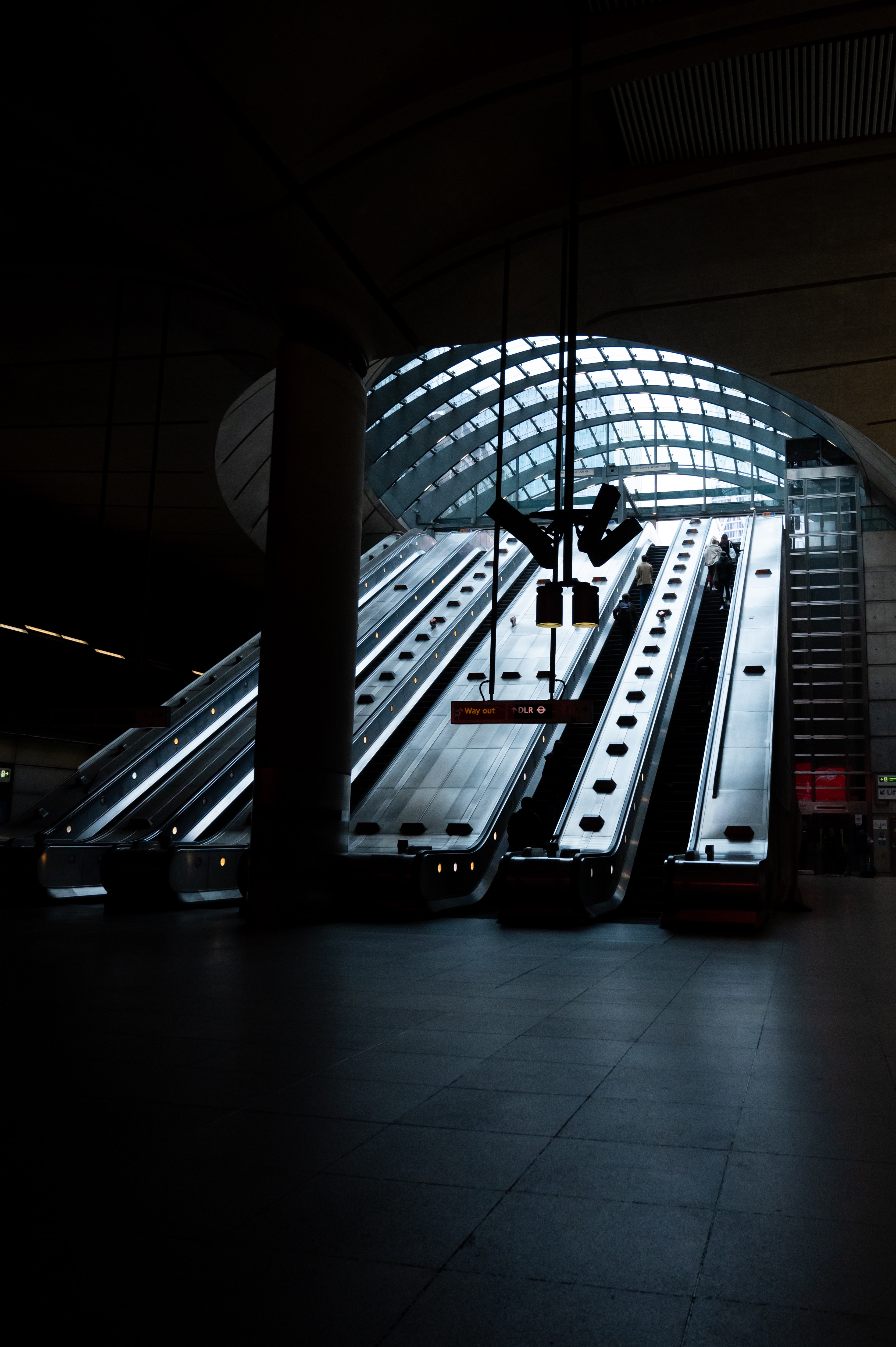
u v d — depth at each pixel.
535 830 12.11
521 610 21.70
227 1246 2.49
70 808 15.17
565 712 10.74
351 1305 2.18
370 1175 3.02
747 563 22.03
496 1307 2.18
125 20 8.69
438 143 10.55
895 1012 5.72
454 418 30.75
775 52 9.79
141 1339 2.02
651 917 12.04
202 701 18.48
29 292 14.06
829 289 13.42
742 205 11.73
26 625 22.67
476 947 8.95
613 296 13.77
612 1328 2.09
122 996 6.16
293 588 11.34
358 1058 4.53
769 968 7.58
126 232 12.56
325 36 9.10
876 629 26.64
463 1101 3.84
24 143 11.05
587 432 37.12
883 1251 2.50
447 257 12.19
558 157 11.48
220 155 10.19
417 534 27.89
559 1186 2.94
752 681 16.05
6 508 21.61
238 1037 4.96
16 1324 2.07
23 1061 4.46
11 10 8.71
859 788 25.84
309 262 11.59
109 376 16.14
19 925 10.59
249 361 15.19
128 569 25.84
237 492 21.64
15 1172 3.03
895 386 15.74
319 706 11.38
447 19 9.48
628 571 23.72
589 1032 5.13
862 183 11.36
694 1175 3.04
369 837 13.73
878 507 27.31
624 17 9.41
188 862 13.21
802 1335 2.07
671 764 15.74
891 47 9.56
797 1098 3.90
